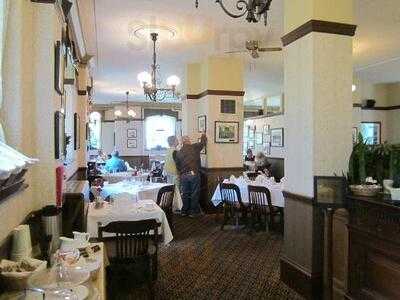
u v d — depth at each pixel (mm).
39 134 2523
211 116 6367
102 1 3855
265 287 3225
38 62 2514
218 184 6086
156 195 5270
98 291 1548
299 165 3072
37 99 2516
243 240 4773
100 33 4926
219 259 3996
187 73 6902
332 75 2906
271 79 8273
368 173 2785
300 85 3031
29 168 2393
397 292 2184
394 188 2375
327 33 2893
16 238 1826
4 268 1582
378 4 3889
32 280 1489
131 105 13148
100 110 13625
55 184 2572
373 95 8727
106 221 3484
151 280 2977
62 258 1835
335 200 2615
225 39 5203
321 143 2885
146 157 13273
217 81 6383
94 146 13531
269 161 9453
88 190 4266
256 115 11398
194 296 3047
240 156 6543
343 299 2783
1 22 1903
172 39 5199
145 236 2947
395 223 2178
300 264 3072
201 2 3869
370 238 2393
